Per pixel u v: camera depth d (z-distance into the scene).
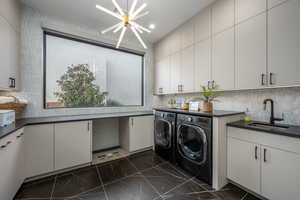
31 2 2.01
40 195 1.55
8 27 1.66
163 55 3.22
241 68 1.75
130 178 1.91
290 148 1.21
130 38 3.14
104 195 1.56
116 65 3.15
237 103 2.14
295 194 1.18
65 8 2.13
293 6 1.33
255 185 1.46
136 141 2.77
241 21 1.74
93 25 2.62
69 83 2.59
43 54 2.29
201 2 2.06
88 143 2.18
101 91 2.95
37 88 2.20
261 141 1.41
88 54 2.79
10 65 1.72
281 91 1.69
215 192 1.61
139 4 2.06
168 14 2.34
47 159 1.84
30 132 1.72
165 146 2.50
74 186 1.72
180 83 2.74
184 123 2.10
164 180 1.86
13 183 1.38
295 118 1.59
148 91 3.53
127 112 3.13
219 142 1.67
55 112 2.37
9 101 1.79
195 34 2.39
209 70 2.16
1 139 1.14
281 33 1.40
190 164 2.00
